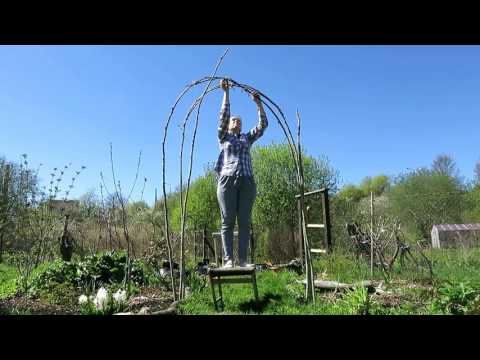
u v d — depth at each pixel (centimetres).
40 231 1116
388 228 915
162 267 890
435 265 925
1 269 1181
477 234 1232
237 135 589
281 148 1844
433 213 2227
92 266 809
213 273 534
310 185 1769
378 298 539
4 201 1201
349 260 882
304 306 520
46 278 774
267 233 1560
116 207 998
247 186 568
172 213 2175
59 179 1173
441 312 434
